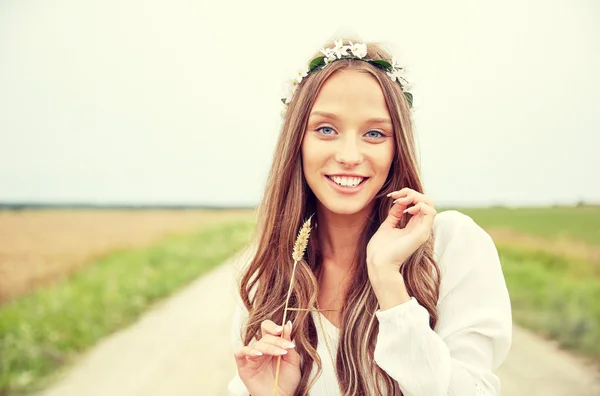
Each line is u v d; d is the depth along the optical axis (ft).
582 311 24.53
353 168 4.79
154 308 33.12
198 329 27.20
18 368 19.97
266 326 4.86
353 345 4.95
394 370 4.33
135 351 23.24
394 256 4.55
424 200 4.63
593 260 47.78
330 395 5.05
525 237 71.31
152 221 128.36
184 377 19.48
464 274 4.81
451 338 4.63
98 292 34.40
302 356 5.18
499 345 4.64
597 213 139.03
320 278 5.50
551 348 21.48
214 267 55.77
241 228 108.17
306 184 5.40
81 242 76.33
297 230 5.41
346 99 4.78
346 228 5.32
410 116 5.04
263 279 5.56
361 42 5.23
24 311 29.25
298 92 5.15
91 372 20.33
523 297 31.01
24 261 56.34
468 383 4.20
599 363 19.22
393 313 4.40
